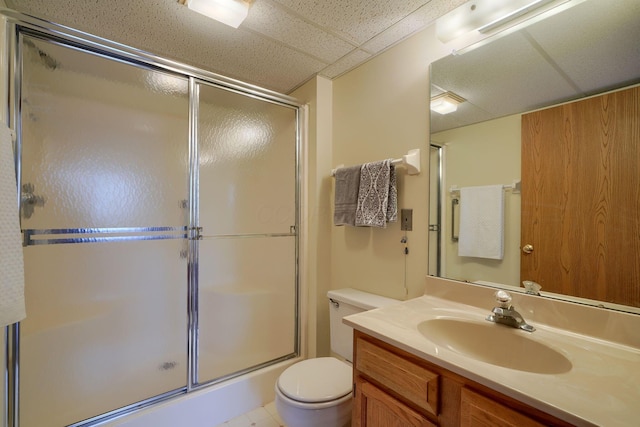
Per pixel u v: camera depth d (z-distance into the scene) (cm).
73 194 138
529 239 114
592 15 101
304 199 208
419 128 152
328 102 205
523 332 101
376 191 159
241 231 189
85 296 141
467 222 132
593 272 99
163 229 161
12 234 92
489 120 126
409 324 107
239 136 188
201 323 173
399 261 160
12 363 124
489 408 72
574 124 104
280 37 158
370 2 131
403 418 92
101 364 145
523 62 116
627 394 66
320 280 201
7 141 92
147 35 156
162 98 161
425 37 150
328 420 122
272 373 191
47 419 132
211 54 174
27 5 131
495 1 114
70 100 137
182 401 159
